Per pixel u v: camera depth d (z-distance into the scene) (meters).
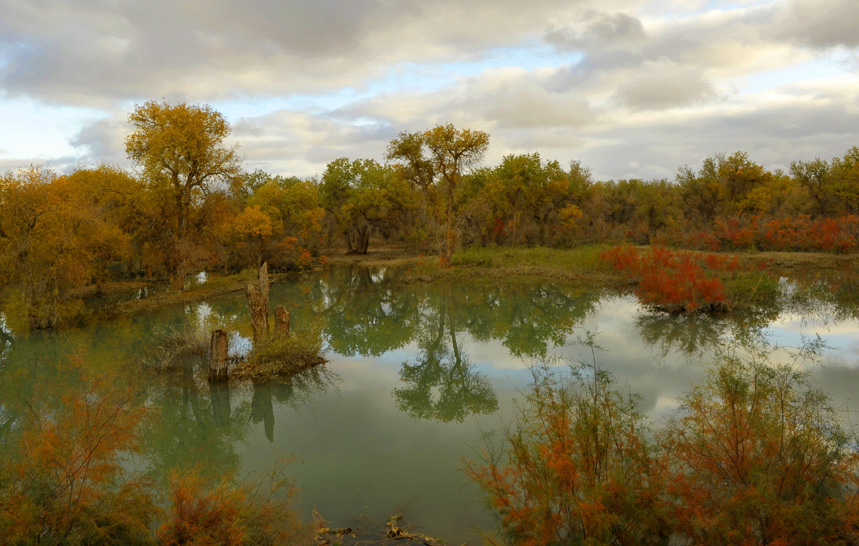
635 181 59.59
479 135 37.44
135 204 30.02
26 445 5.38
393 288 32.41
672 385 11.25
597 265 33.03
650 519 4.65
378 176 60.19
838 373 11.44
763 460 4.99
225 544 4.80
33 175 20.81
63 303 22.00
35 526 4.33
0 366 15.14
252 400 12.29
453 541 6.04
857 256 33.88
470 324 21.39
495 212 54.84
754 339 15.38
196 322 20.98
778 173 54.75
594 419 5.36
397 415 11.02
